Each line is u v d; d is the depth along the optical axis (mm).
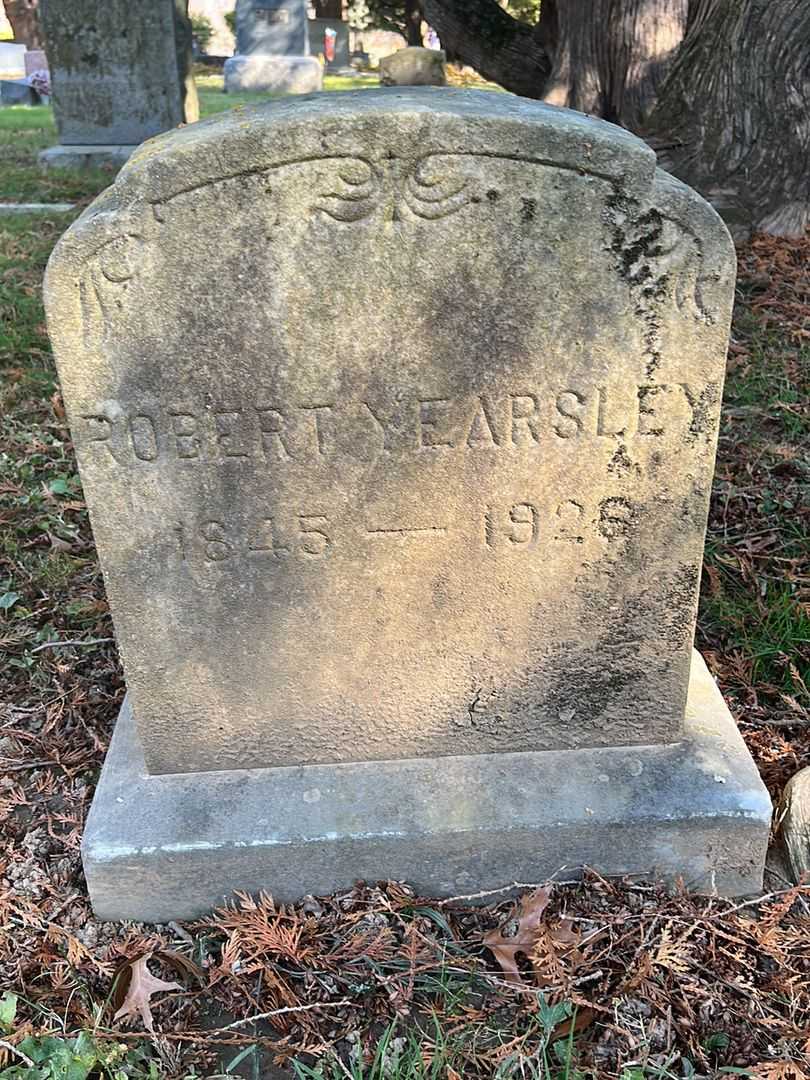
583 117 747
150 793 886
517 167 685
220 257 697
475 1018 774
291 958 819
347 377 748
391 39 10836
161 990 792
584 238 711
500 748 918
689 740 923
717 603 1203
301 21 6879
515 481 799
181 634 839
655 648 876
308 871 860
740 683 1100
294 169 673
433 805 865
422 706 892
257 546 808
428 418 769
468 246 708
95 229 680
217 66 8984
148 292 705
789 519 1354
